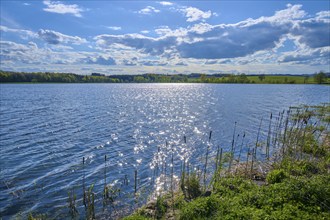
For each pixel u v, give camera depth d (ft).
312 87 437.99
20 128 98.73
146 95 297.74
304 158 51.72
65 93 316.60
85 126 104.73
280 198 30.32
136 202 40.98
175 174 52.90
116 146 75.56
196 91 371.35
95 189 46.65
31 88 431.02
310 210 27.89
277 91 336.08
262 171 48.88
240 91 348.59
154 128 102.17
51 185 48.42
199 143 78.84
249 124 108.99
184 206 33.40
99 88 479.82
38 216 37.63
